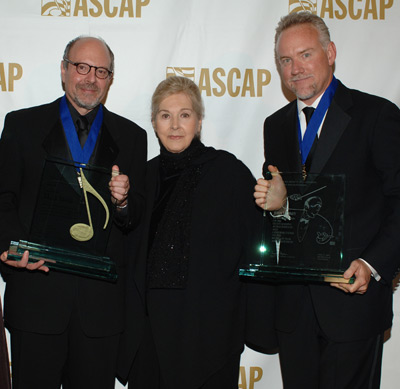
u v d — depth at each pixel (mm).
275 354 2680
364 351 1947
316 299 1961
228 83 2656
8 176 2033
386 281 1869
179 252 2047
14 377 2043
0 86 2643
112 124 2207
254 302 2178
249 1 2639
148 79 2654
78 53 2127
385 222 1882
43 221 1991
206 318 2037
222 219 2105
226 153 2215
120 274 2143
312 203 1940
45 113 2148
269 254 1985
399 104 2633
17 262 1933
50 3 2635
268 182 1977
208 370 2021
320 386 2010
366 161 1935
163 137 2129
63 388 2221
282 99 2654
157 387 2143
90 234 2014
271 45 2643
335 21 2633
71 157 2090
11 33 2631
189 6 2645
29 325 1995
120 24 2643
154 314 2047
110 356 2119
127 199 2070
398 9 2621
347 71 2637
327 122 1979
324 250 1915
